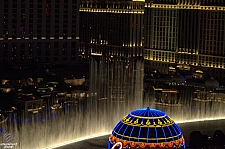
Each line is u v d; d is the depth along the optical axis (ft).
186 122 609.83
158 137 345.92
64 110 650.02
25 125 566.77
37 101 646.74
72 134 540.11
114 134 359.87
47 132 542.98
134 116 359.05
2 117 578.25
